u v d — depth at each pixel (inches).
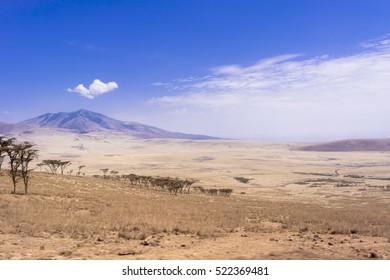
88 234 875.4
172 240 823.7
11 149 1982.0
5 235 826.2
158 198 2495.1
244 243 796.6
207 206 1936.5
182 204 1988.2
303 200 3740.2
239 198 3440.0
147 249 697.0
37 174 3201.3
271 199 3644.2
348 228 1091.3
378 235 994.7
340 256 622.2
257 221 1322.6
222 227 1110.4
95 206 1582.2
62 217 1161.4
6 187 2226.9
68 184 2854.3
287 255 597.3
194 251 671.1
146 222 1086.4
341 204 3223.4
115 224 1034.1
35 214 1178.6
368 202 3521.2
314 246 742.5
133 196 2490.2
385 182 7278.5
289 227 1154.7
